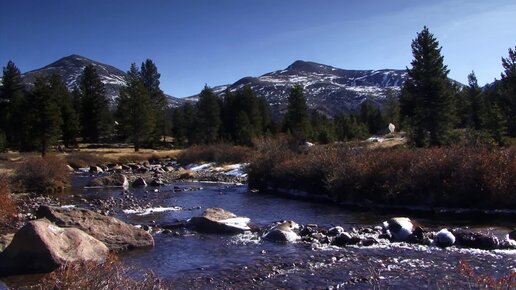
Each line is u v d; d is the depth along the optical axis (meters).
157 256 12.97
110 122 95.56
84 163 54.03
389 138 59.38
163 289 7.59
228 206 23.02
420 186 20.56
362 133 64.38
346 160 24.70
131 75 101.50
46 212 13.96
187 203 24.33
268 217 19.55
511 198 18.33
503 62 53.78
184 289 10.01
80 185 34.69
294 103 73.62
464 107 66.06
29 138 67.12
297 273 11.07
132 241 13.88
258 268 11.58
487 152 20.78
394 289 9.65
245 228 16.45
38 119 63.31
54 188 30.44
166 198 26.55
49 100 64.38
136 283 7.21
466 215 18.31
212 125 82.75
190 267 11.81
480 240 13.23
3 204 17.61
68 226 13.43
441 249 12.96
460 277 10.27
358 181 22.52
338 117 89.38
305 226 16.66
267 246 14.04
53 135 64.44
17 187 29.19
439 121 46.78
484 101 63.44
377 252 12.81
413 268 11.14
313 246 13.79
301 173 27.05
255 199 25.67
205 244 14.45
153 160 63.06
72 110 80.12
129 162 58.75
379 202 21.67
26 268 10.98
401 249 13.10
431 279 10.21
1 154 60.69
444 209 19.45
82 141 92.44
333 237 14.70
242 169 37.56
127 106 78.38
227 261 12.37
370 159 23.23
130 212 21.22
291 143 40.97
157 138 89.62
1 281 10.39
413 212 19.59
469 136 28.33
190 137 85.56
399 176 21.30
